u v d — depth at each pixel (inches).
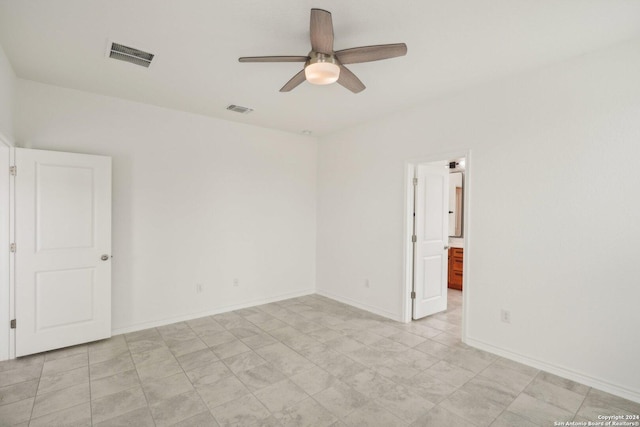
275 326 142.6
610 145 90.5
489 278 117.0
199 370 102.8
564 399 87.6
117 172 132.4
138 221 137.6
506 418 79.6
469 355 114.3
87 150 125.7
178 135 147.9
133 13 76.2
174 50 93.7
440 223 162.6
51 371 101.3
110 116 130.6
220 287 161.5
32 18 78.0
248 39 87.9
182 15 77.0
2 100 94.1
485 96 117.4
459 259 212.2
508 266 111.9
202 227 155.3
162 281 143.9
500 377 99.1
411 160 144.1
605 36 85.0
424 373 101.4
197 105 140.9
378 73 107.8
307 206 197.3
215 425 76.7
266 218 178.5
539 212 104.3
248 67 104.4
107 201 124.9
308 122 166.7
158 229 142.7
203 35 85.9
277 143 182.4
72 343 118.0
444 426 76.7
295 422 77.9
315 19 66.4
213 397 88.0
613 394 89.8
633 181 86.9
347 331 136.8
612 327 90.5
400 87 119.6
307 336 131.1
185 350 117.5
